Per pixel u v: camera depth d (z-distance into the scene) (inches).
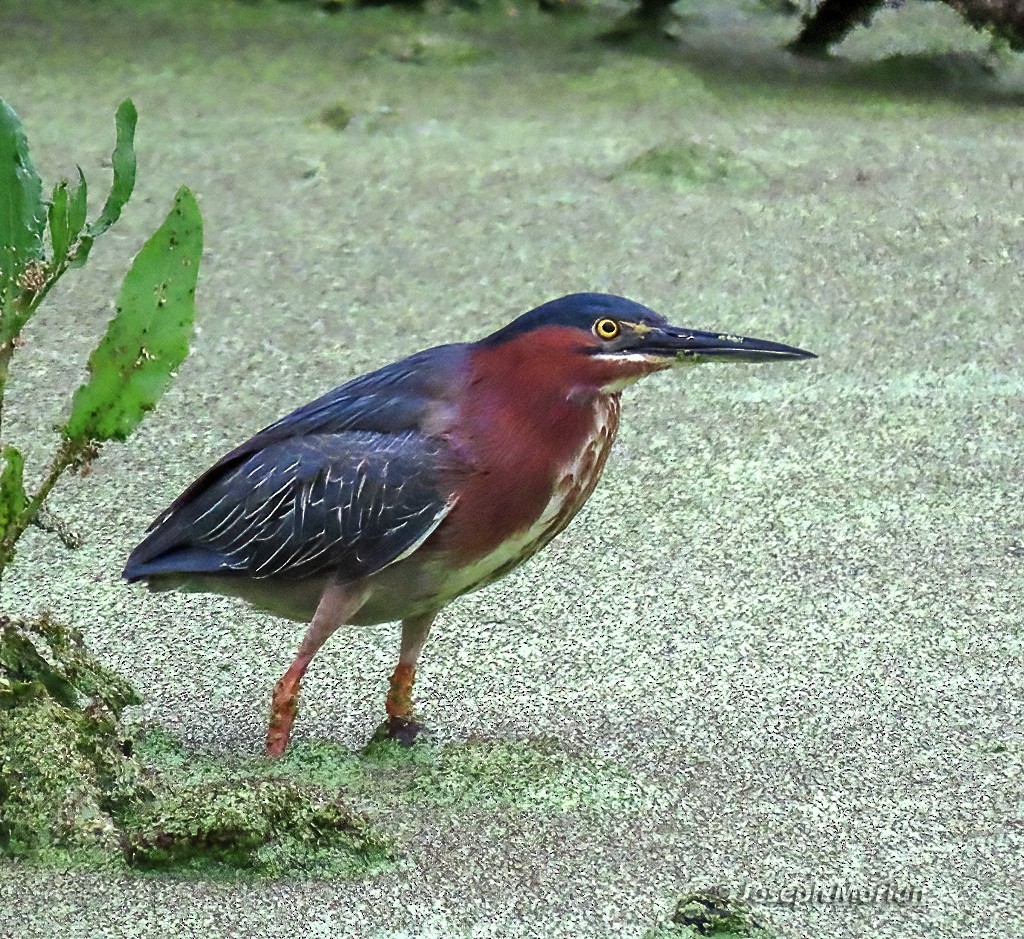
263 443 328.5
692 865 295.0
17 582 398.6
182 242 303.1
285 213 660.1
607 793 317.1
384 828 303.4
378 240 636.1
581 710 350.9
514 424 316.2
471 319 568.1
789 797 318.0
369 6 896.3
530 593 402.3
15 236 300.0
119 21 875.4
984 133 772.0
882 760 332.5
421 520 314.5
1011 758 333.7
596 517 442.6
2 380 305.4
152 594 396.5
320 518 317.7
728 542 429.7
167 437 477.7
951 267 617.6
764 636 383.9
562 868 292.8
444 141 744.3
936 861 297.7
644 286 597.6
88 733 301.6
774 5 900.0
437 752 331.3
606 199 680.4
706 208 672.4
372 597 324.5
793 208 672.4
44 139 724.0
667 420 500.4
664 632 385.1
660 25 878.4
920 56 862.5
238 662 369.1
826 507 448.8
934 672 368.8
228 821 284.4
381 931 273.0
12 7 884.0
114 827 290.2
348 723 346.0
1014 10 842.8
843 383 527.5
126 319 304.5
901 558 422.3
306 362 532.1
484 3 900.0
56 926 270.7
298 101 785.6
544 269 610.5
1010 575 414.0
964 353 550.3
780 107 796.6
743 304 585.0
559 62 842.2
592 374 317.4
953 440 488.7
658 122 770.8
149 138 734.5
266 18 885.2
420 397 321.4
